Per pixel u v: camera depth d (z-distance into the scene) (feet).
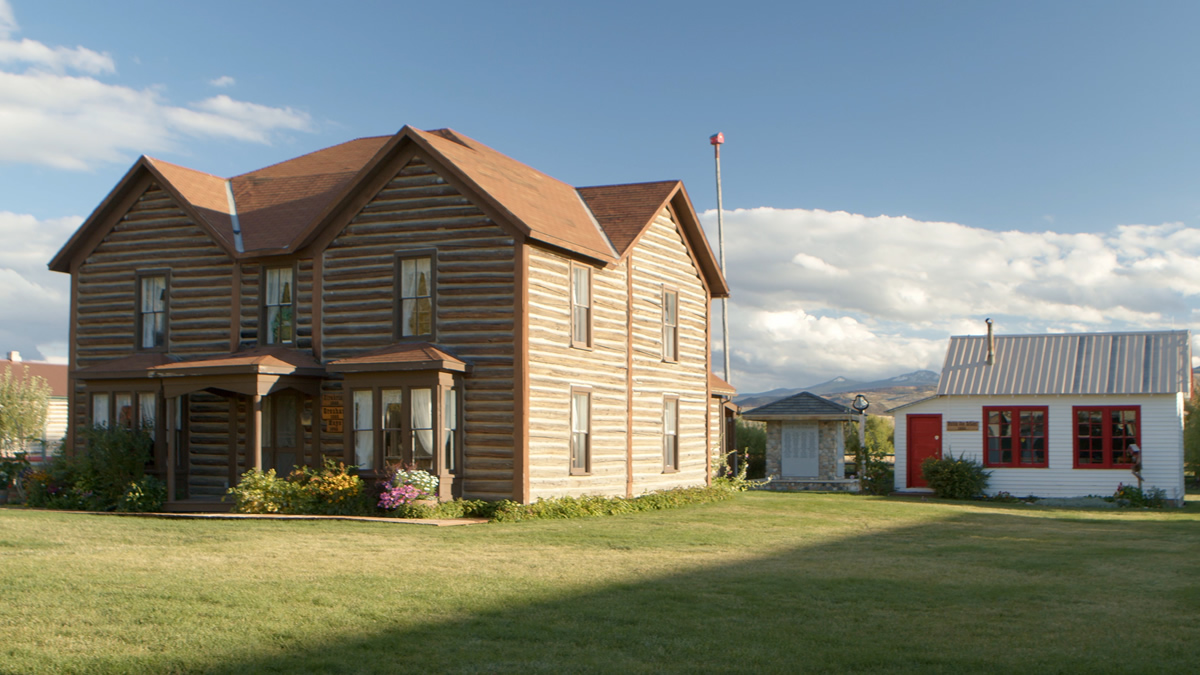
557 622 30.66
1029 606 34.60
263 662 25.67
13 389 118.11
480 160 76.23
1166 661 27.02
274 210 79.71
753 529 59.98
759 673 25.41
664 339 87.71
